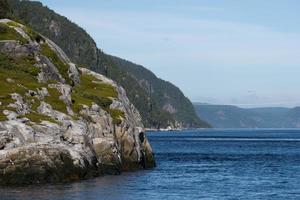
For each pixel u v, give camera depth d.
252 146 172.50
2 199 44.47
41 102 63.91
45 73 77.12
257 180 65.88
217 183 61.91
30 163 52.91
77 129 61.97
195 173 73.88
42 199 44.88
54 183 53.78
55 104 65.56
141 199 47.66
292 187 59.00
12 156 52.38
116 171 66.56
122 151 73.50
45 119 60.22
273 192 54.81
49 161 54.22
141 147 79.50
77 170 57.00
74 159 57.12
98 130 67.62
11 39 78.06
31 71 74.50
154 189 54.84
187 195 51.41
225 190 55.78
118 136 73.31
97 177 61.84
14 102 60.34
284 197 51.44
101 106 75.94
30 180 52.47
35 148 53.91
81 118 65.88
